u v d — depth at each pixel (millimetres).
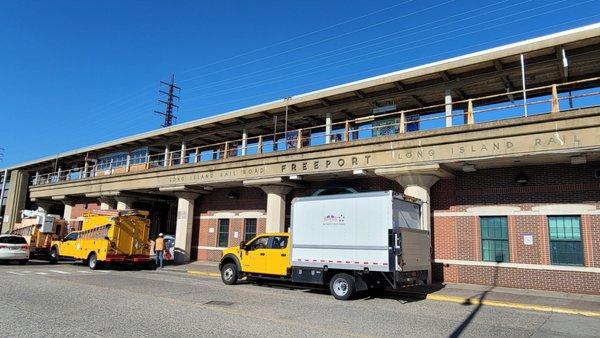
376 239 13641
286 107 24391
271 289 16094
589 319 11516
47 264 26562
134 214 24359
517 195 17516
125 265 25844
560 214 16531
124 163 37875
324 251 14648
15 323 8898
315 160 21359
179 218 28922
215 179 26047
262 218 26094
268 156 23422
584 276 15766
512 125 15867
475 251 18078
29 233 30516
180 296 13328
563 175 16688
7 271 20516
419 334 8938
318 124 27828
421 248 14664
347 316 10758
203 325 9125
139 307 11141
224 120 28375
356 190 21875
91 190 35562
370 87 21359
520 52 16938
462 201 18703
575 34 15891
